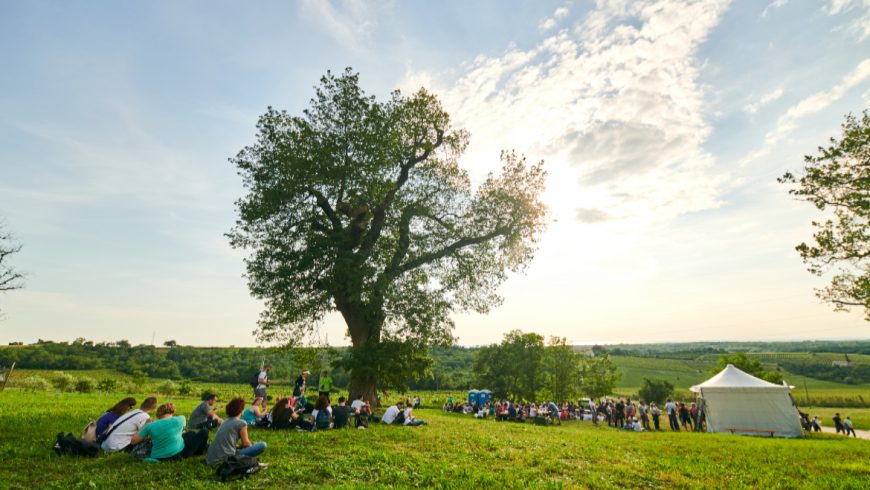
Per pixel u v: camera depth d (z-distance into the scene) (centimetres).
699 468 1075
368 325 2608
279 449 1027
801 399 9662
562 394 6900
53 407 1811
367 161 2478
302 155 2478
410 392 9312
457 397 7525
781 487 910
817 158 2080
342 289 2484
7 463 821
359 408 1600
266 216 2459
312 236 2528
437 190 2895
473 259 2800
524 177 2867
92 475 768
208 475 788
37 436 1082
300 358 3045
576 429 2423
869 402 9069
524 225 2797
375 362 2384
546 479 871
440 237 2781
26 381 4422
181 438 912
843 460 1320
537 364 7262
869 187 1956
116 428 946
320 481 793
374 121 2517
